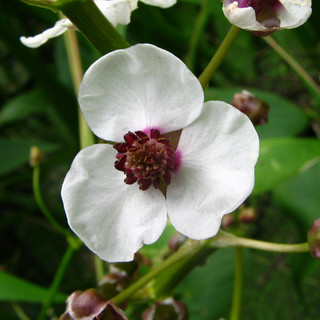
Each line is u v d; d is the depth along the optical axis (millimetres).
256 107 68
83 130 103
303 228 113
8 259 177
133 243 54
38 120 192
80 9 52
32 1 51
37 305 165
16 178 144
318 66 137
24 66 144
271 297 140
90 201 54
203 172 53
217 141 52
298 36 127
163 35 141
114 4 60
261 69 155
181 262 70
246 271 111
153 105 53
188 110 52
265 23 53
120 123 53
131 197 56
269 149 102
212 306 109
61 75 160
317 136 134
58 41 162
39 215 178
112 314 62
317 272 137
